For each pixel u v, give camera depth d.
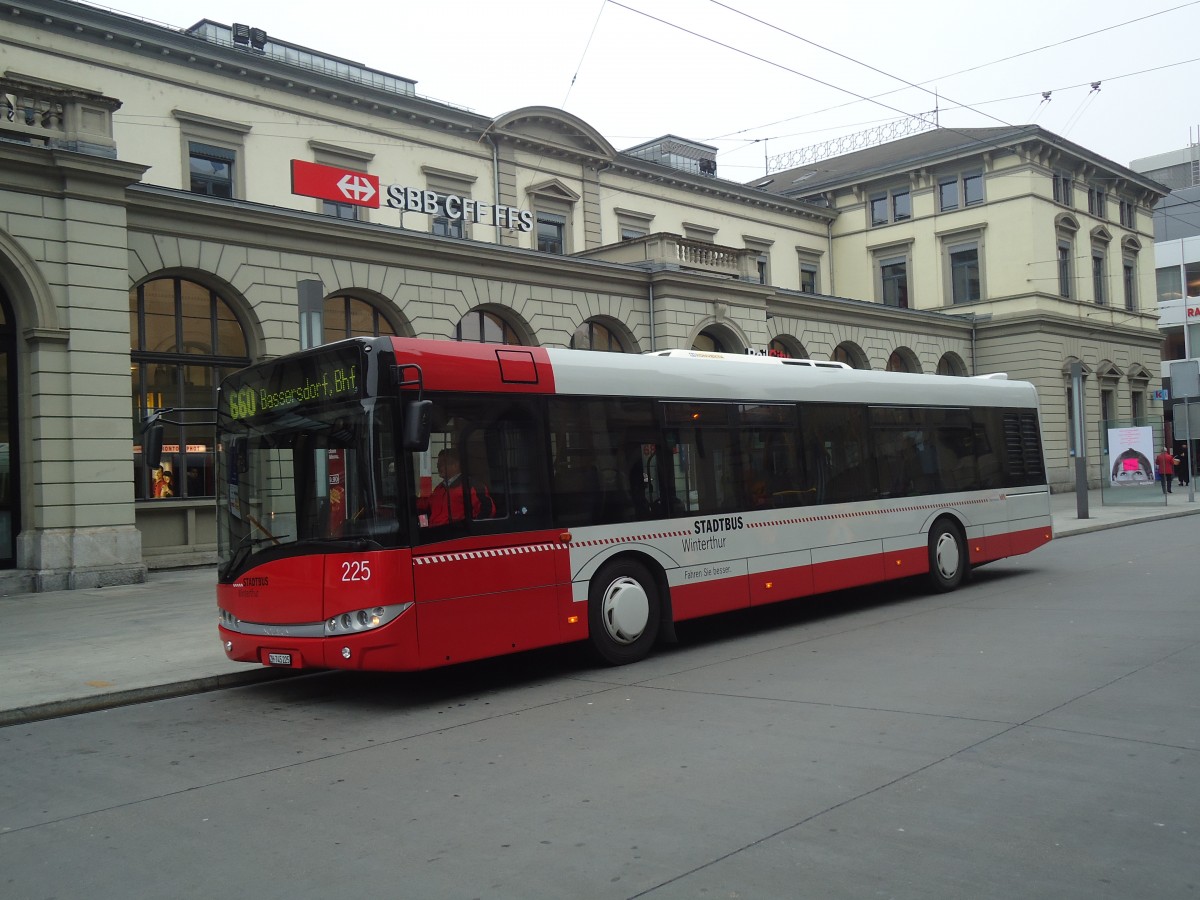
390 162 26.83
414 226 27.08
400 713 7.95
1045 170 40.25
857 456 12.35
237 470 8.84
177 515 19.08
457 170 28.31
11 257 15.87
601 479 9.41
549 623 8.80
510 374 8.82
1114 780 5.32
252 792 5.94
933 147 42.69
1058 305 40.34
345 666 7.79
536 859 4.55
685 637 11.09
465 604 8.16
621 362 9.87
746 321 28.77
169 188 18.05
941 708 7.00
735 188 38.09
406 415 7.57
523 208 29.92
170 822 5.43
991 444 14.70
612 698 8.01
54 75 20.94
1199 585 12.88
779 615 12.45
